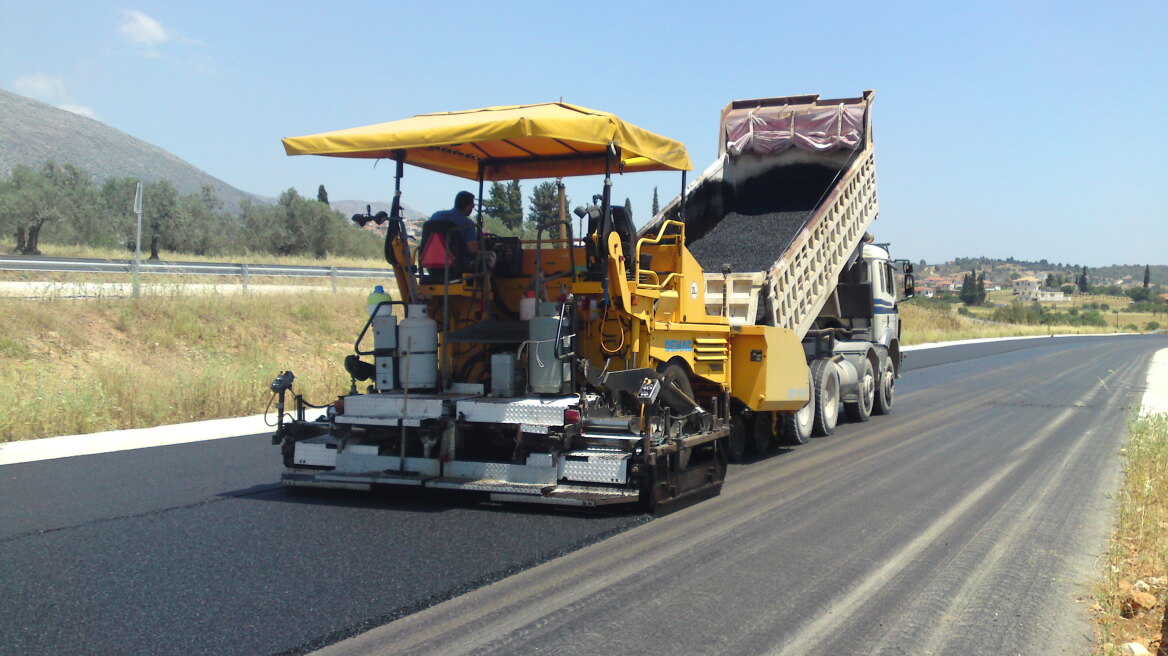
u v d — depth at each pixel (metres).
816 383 12.69
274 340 21.94
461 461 7.79
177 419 13.54
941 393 20.17
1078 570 6.17
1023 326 74.62
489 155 9.13
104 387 14.29
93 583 5.56
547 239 8.69
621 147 7.85
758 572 5.97
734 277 10.96
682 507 7.98
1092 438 12.70
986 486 9.08
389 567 5.92
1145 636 5.01
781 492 8.73
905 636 4.88
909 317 56.16
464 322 8.70
